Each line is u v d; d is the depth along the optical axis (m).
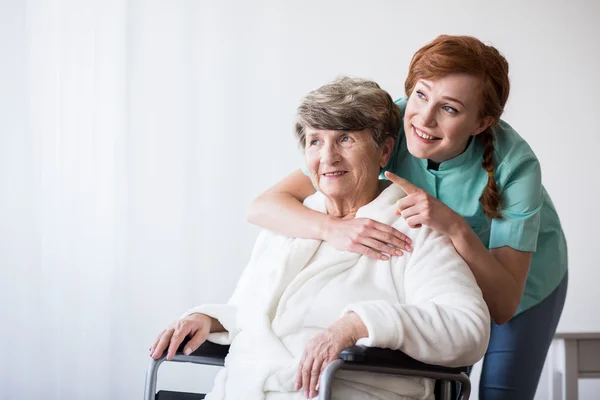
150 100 3.22
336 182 1.61
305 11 3.29
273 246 1.68
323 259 1.58
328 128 1.58
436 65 1.57
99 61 3.18
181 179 3.24
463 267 1.52
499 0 3.35
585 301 3.34
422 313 1.39
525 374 2.00
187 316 1.65
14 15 3.11
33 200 3.12
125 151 3.20
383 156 1.68
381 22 3.31
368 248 1.56
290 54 3.28
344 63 3.30
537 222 1.73
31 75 3.12
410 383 1.47
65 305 3.15
